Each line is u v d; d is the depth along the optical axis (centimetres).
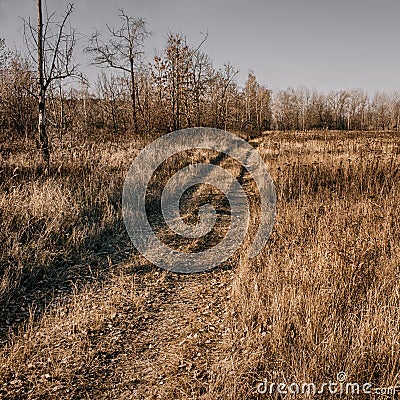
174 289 572
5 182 867
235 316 474
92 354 404
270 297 478
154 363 400
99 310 491
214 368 381
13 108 1645
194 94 2652
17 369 372
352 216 710
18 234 628
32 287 545
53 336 432
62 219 712
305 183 1078
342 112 7025
